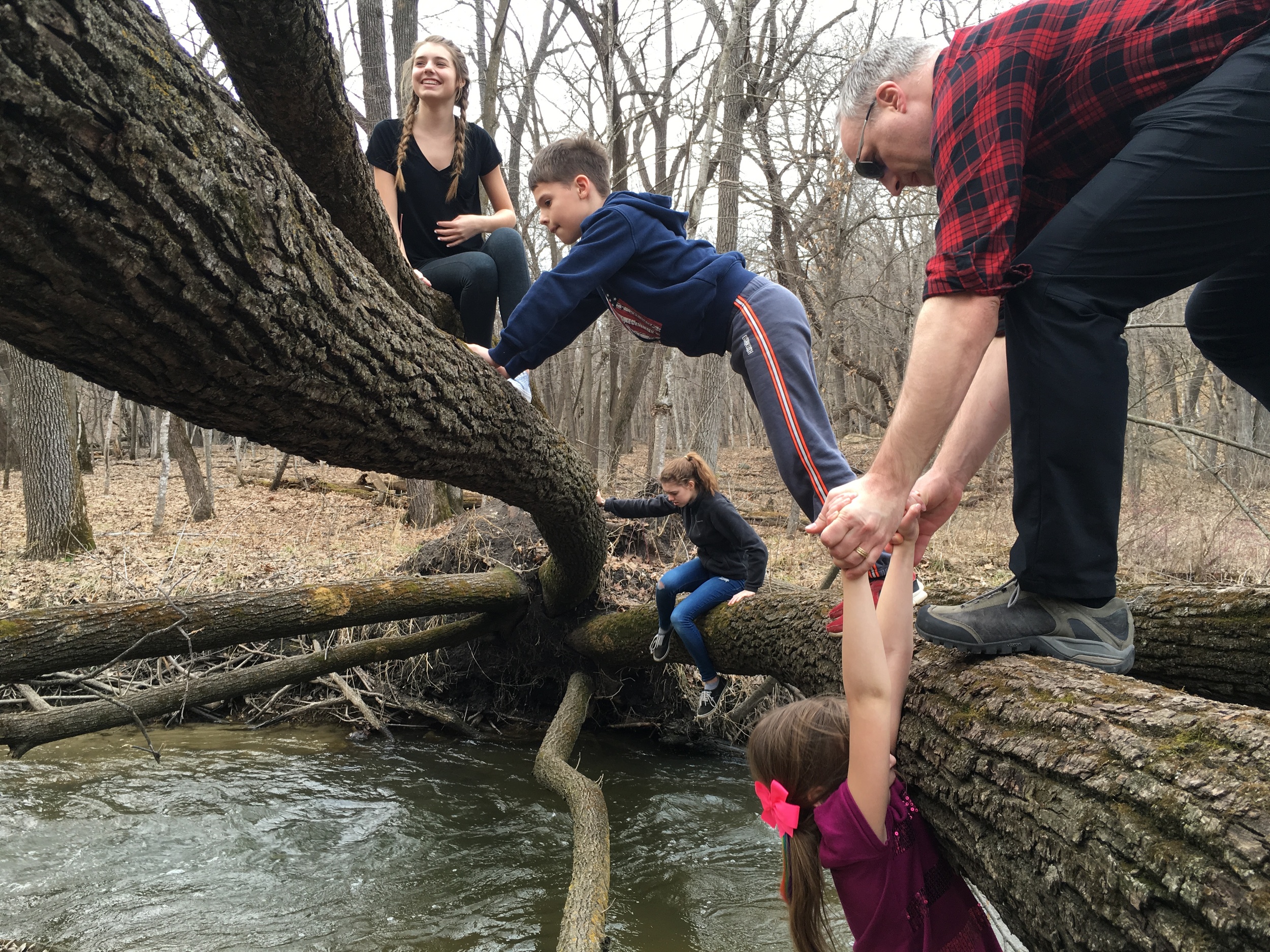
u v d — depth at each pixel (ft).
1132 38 5.40
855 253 52.42
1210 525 34.73
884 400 51.67
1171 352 42.29
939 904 5.87
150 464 84.64
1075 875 4.27
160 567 29.66
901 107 6.39
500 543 22.12
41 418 32.45
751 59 42.14
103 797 15.89
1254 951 3.27
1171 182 5.24
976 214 5.33
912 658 6.85
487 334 12.53
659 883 13.44
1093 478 5.57
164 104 4.50
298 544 35.70
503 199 12.78
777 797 5.81
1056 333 5.43
